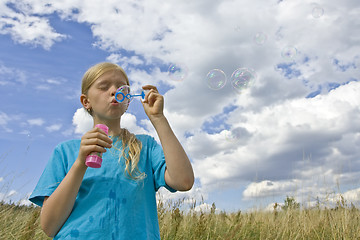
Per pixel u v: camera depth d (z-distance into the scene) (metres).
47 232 1.32
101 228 1.29
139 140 1.62
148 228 1.38
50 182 1.45
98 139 1.28
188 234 3.72
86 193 1.39
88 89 1.58
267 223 4.30
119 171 1.44
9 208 3.79
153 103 1.53
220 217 4.84
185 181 1.43
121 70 1.62
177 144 1.47
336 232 3.72
